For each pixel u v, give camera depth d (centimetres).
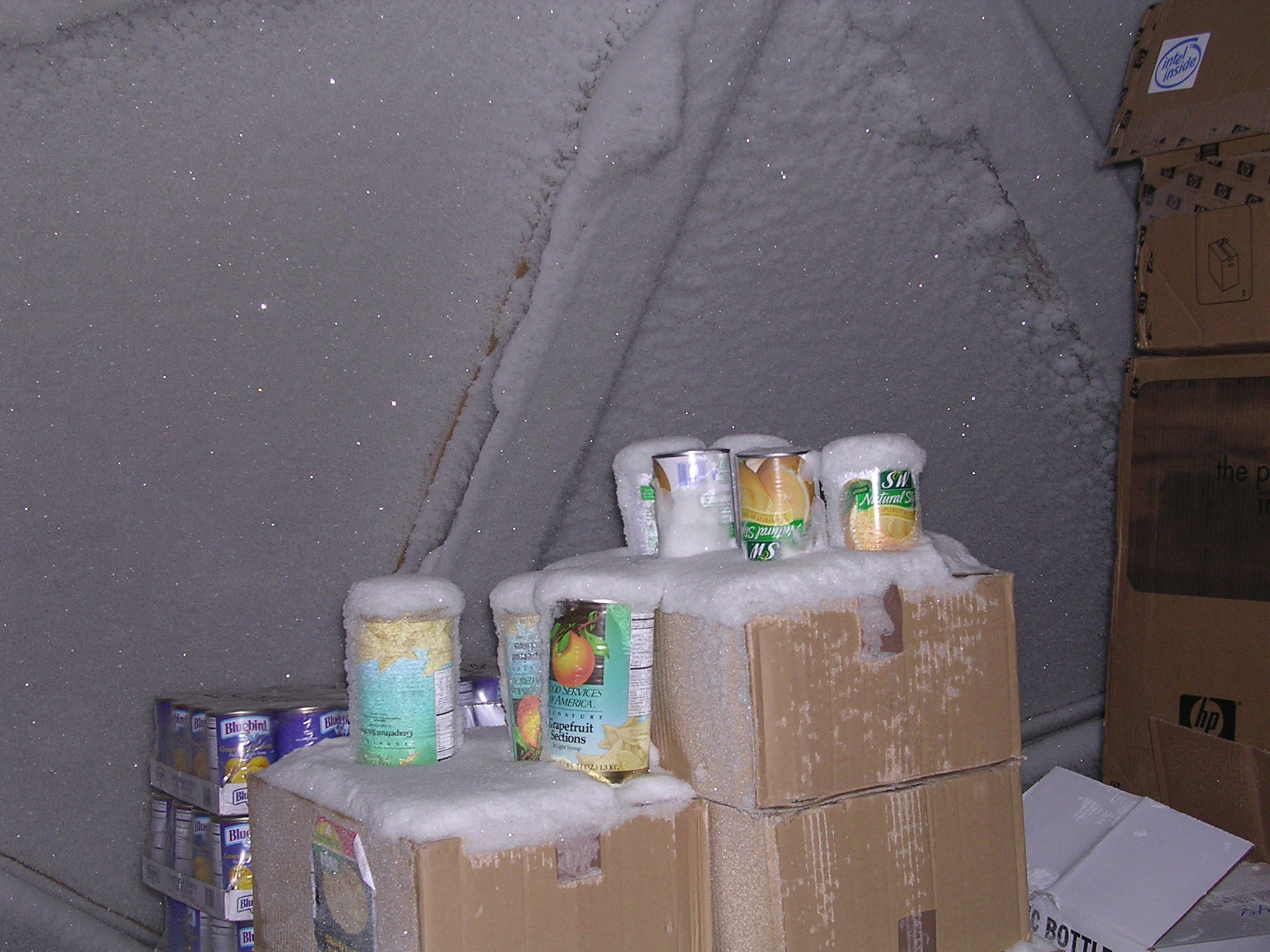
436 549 186
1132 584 173
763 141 164
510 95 147
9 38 123
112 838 173
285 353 159
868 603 116
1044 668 246
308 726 150
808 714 111
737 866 113
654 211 163
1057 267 193
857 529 121
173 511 164
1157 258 165
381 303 160
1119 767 175
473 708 163
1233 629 157
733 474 132
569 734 116
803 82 160
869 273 186
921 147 174
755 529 119
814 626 112
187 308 150
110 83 131
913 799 119
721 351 186
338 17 134
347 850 110
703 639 114
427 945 97
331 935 114
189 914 156
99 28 126
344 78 140
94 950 170
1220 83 155
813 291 184
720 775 112
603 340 173
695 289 176
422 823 100
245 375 158
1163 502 167
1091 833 153
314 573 179
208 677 177
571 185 155
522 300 164
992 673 125
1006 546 232
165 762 163
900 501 121
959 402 209
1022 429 216
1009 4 162
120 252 143
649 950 111
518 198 156
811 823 111
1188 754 163
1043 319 201
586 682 115
